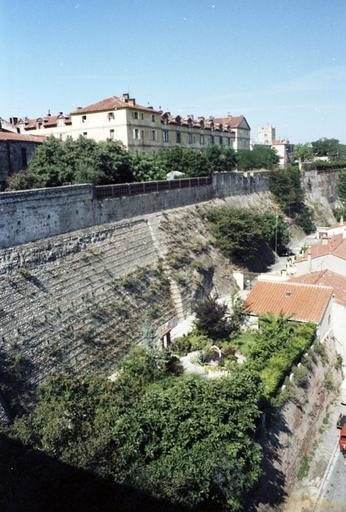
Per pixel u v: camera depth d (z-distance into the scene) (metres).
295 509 24.11
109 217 37.56
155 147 74.12
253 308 35.78
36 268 28.73
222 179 62.62
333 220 96.75
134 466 18.52
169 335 34.41
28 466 16.83
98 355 30.00
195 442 19.75
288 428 26.97
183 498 18.20
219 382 22.05
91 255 33.81
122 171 47.94
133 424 19.61
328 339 36.22
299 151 134.50
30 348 25.81
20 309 26.33
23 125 77.25
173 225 46.50
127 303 34.88
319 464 27.80
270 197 78.12
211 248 51.47
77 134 71.00
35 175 40.50
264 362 28.53
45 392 20.72
